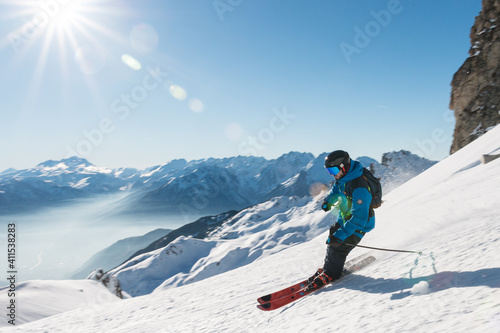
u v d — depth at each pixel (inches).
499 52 1364.4
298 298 169.8
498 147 619.5
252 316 175.2
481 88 1407.5
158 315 268.4
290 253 464.1
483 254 125.9
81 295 1103.6
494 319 72.5
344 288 156.0
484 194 269.0
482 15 1501.0
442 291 106.0
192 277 5374.0
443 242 170.1
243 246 6067.9
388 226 323.0
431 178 772.6
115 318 292.4
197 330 183.8
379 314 107.2
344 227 153.9
